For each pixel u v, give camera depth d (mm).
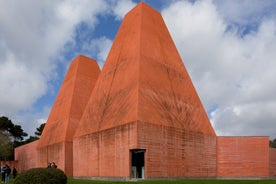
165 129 20875
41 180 11945
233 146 26000
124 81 22625
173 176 20672
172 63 25734
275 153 28422
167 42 26906
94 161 22688
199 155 23625
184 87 25531
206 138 24812
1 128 57438
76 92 32688
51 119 35094
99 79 26859
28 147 39688
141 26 24359
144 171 18984
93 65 36438
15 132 60750
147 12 26047
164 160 20266
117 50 26109
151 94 21266
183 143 22297
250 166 25734
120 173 19703
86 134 24328
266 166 25750
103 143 21953
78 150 25203
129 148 19203
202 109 26359
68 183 16781
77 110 31578
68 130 29531
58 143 29781
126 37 25609
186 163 22125
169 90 23406
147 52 23344
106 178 20969
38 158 34219
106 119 22406
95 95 26031
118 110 21516
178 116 22875
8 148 52469
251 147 26078
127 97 21188
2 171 19484
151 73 22469
